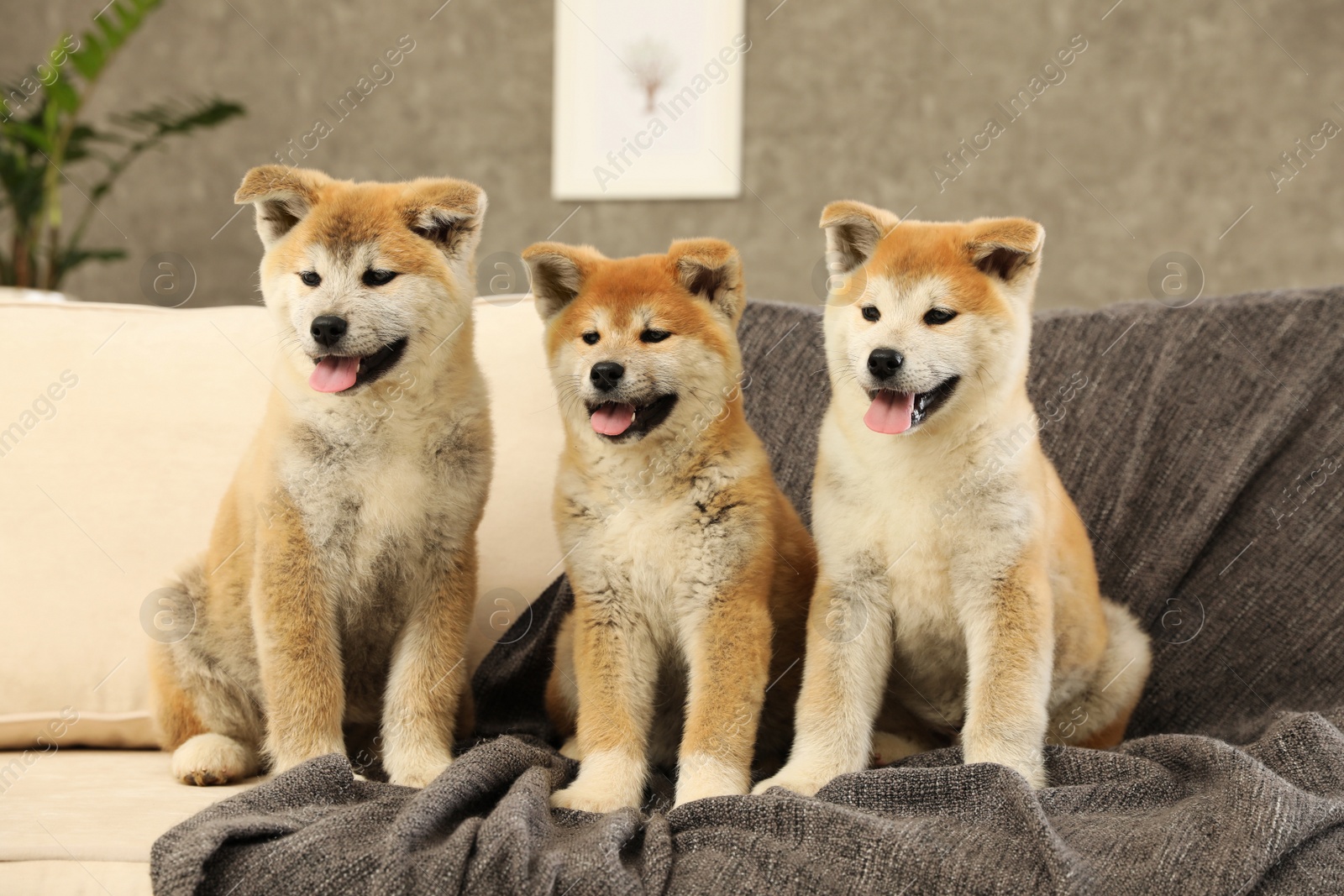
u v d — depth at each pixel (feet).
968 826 4.12
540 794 4.42
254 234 15.76
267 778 5.56
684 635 5.65
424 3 15.19
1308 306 6.81
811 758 5.19
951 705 6.01
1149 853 3.89
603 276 5.94
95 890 4.00
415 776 5.32
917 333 5.31
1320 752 4.62
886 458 5.46
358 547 5.69
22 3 16.02
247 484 5.86
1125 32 13.37
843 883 3.82
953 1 13.73
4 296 7.51
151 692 6.00
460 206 5.83
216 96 15.65
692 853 4.07
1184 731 6.28
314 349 5.50
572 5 14.67
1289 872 3.89
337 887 3.76
